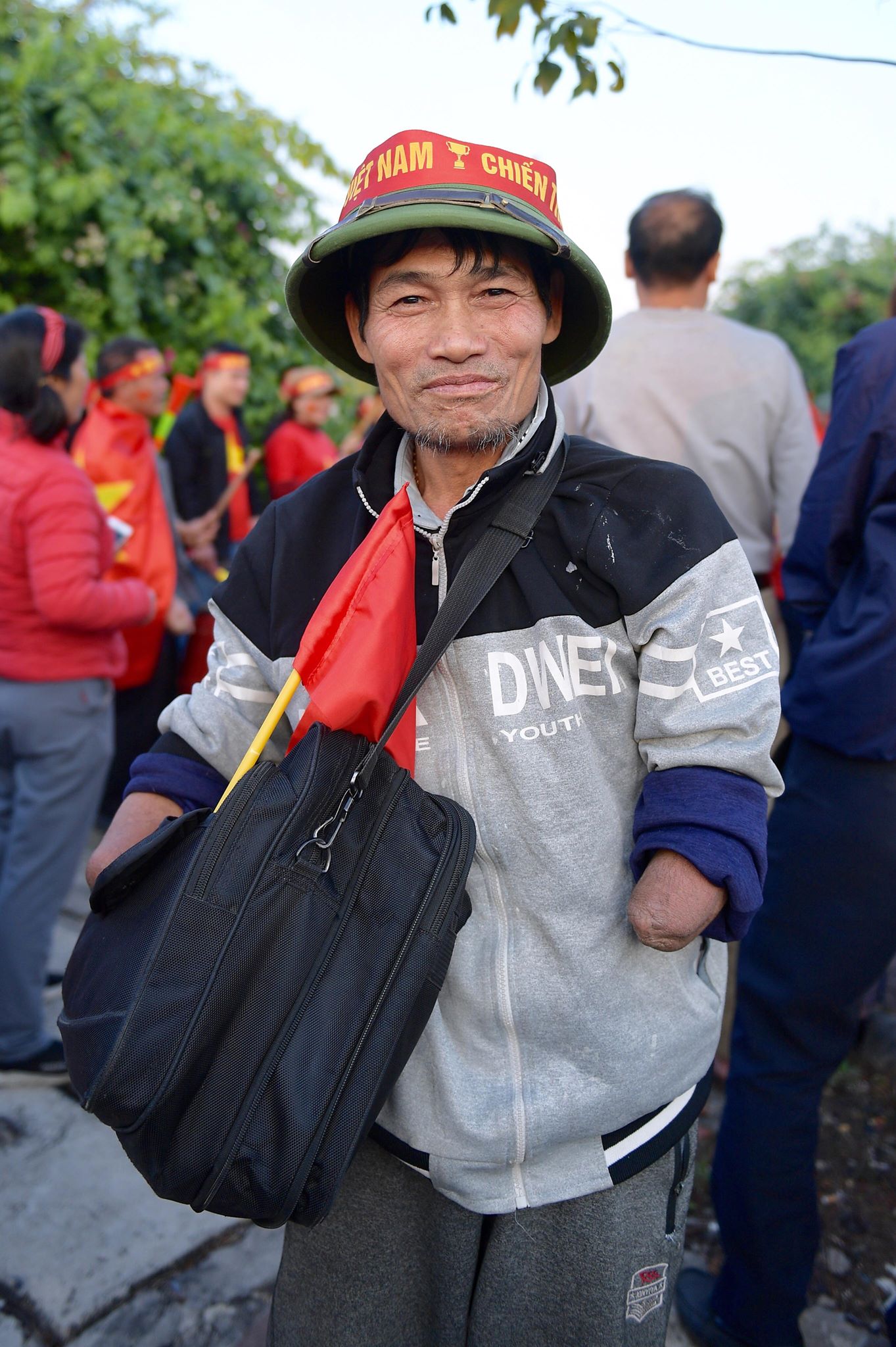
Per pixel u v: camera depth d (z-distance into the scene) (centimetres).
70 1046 93
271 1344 126
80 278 464
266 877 90
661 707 100
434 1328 121
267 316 512
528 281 103
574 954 106
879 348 151
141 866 97
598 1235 112
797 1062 160
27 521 213
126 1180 207
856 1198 210
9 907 228
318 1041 89
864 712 147
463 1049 110
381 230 96
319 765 94
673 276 217
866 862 152
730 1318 169
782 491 221
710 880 94
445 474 111
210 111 493
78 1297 178
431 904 94
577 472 107
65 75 441
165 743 122
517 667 104
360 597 98
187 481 393
